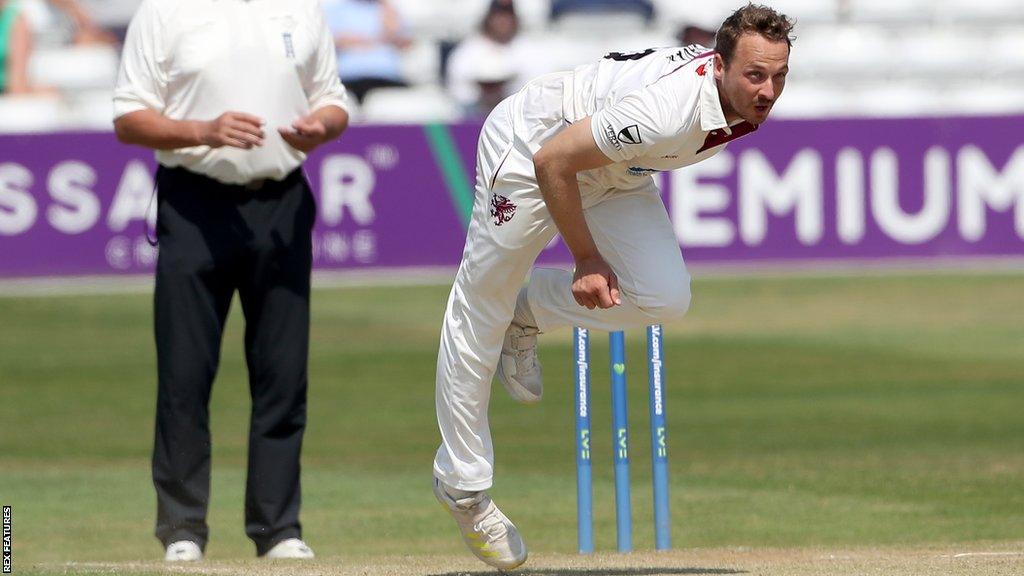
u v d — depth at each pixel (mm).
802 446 27844
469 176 43500
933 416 30500
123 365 36594
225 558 19578
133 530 22312
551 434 29953
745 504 23078
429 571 15578
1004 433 28750
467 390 14867
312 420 31219
